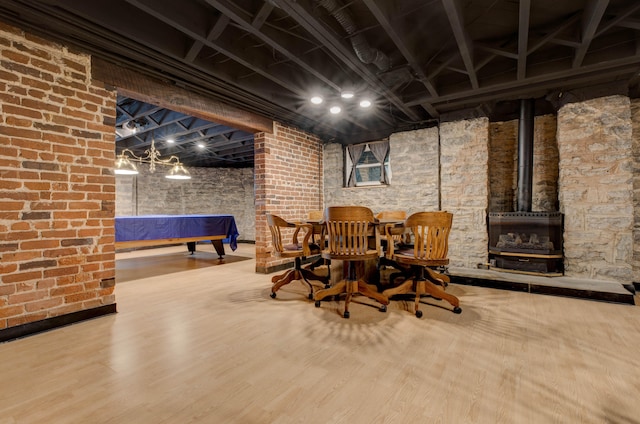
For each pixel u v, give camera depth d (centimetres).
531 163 379
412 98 367
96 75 251
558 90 340
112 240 262
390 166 494
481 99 362
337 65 310
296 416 133
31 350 195
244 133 557
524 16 207
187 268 477
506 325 235
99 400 145
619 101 315
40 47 221
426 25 254
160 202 802
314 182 532
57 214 230
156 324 240
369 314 262
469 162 398
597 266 326
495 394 149
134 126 470
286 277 327
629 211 312
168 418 132
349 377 164
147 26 232
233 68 310
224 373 169
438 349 196
